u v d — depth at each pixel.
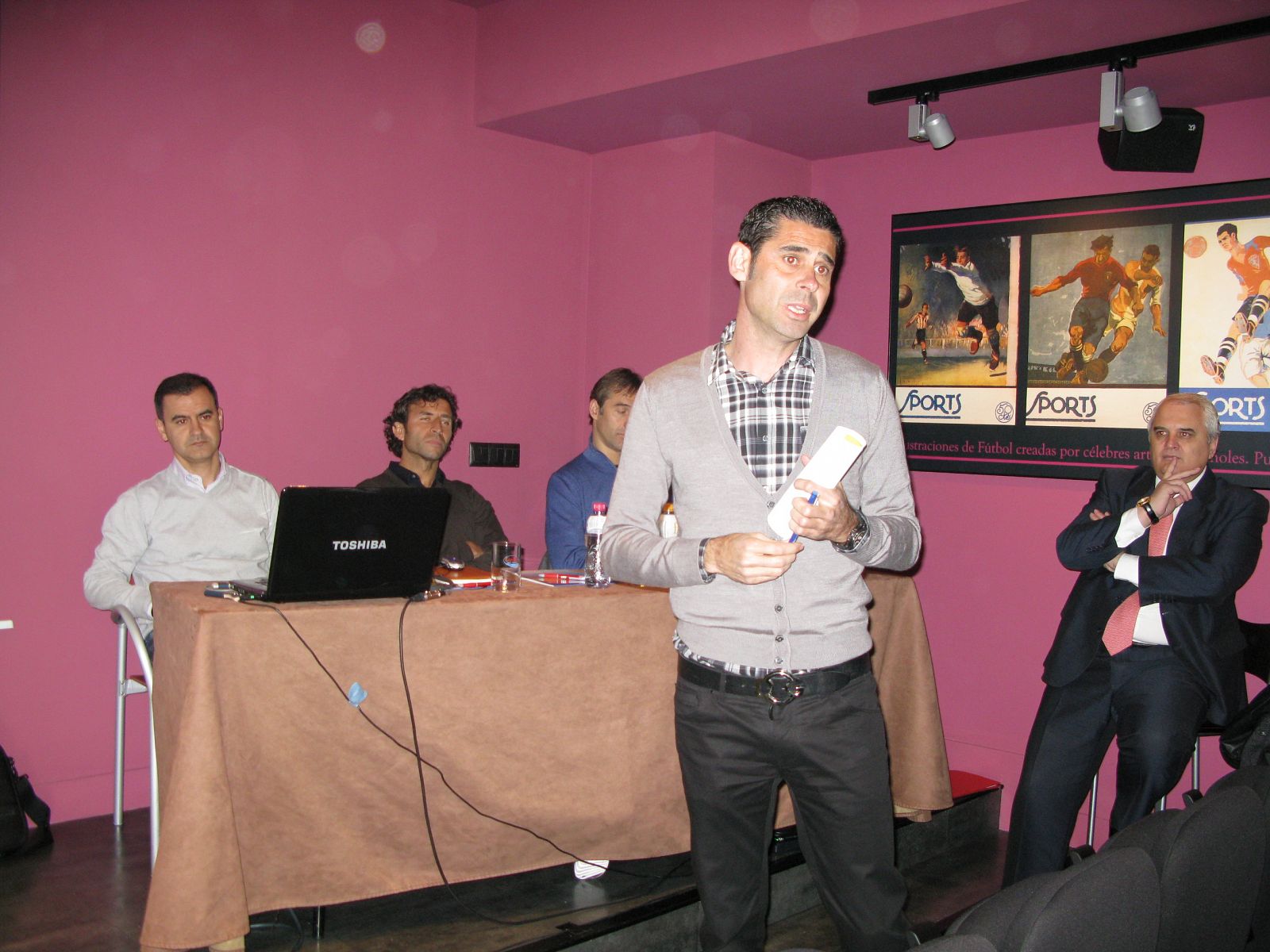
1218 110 3.54
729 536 1.62
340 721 2.14
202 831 1.94
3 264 3.08
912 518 1.81
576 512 3.41
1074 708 2.92
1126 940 1.19
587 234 4.62
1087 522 3.02
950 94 3.50
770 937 2.74
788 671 1.71
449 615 2.23
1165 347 3.62
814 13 3.15
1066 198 3.83
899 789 3.08
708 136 4.12
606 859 2.53
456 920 2.41
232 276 3.54
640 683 2.51
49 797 3.22
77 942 2.40
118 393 3.32
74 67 3.19
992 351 4.01
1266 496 3.46
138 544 3.04
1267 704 2.76
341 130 3.80
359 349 3.88
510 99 4.05
